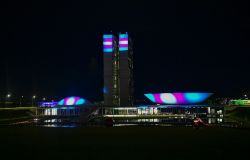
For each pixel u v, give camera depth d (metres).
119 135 54.94
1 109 150.75
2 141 47.12
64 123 92.19
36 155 34.28
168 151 36.44
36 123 94.00
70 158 32.41
